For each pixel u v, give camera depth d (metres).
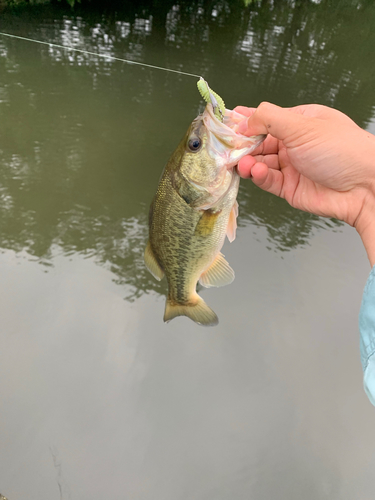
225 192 0.33
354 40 2.12
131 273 0.87
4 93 1.32
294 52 1.85
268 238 0.91
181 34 1.91
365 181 0.30
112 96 1.38
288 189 0.36
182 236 0.35
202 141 0.32
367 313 0.22
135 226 0.97
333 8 2.64
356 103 1.45
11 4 1.82
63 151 1.14
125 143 1.18
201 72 1.57
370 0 2.84
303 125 0.30
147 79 1.49
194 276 0.37
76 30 1.79
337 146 0.29
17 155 1.10
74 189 1.04
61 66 1.51
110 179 1.08
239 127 0.32
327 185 0.32
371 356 0.22
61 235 0.94
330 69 1.72
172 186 0.34
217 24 2.09
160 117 1.29
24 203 1.00
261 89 1.48
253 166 0.32
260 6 2.46
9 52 1.54
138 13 2.07
